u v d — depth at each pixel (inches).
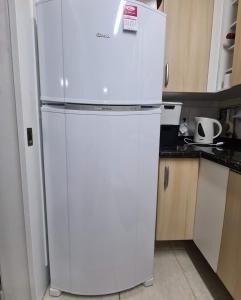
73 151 39.9
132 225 45.2
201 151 53.2
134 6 36.9
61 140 40.2
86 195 41.4
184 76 59.2
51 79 38.7
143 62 39.9
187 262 59.8
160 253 63.6
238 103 66.2
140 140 42.5
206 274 55.4
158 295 48.7
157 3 57.6
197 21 56.9
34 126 40.8
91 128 39.1
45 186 43.7
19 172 39.0
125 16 36.5
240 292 38.8
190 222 58.4
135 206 44.7
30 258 41.8
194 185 56.3
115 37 36.9
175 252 64.1
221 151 52.0
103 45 36.7
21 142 37.3
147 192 45.9
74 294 48.4
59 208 43.2
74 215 42.4
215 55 58.8
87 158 40.1
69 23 35.8
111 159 40.6
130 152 41.8
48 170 42.5
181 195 56.3
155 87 42.6
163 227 57.6
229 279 42.2
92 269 44.8
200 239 54.7
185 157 54.0
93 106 38.8
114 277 46.2
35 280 43.1
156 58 41.6
